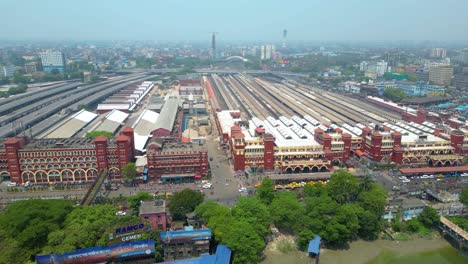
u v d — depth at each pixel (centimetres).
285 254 16150
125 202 19675
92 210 16312
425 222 18300
